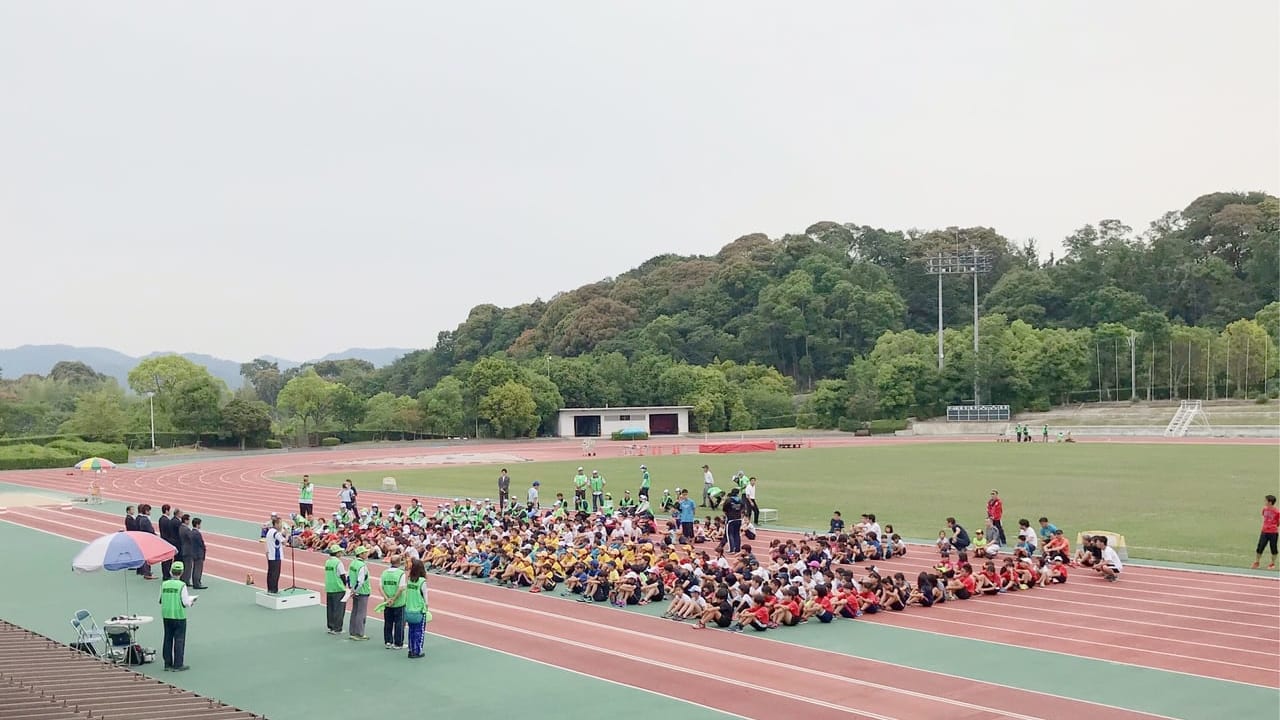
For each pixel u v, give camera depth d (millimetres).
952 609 26281
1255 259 178125
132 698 15508
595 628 24656
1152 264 187625
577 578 29125
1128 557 33250
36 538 43438
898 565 32781
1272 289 174750
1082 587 28891
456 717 17359
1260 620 24281
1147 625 23906
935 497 51719
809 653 21703
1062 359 138125
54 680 16781
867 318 188750
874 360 156625
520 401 141750
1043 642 22375
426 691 19078
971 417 132125
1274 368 135000
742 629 24188
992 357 136750
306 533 39844
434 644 23125
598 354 184500
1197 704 17516
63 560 36812
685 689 18969
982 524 41781
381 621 26172
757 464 79188
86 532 45625
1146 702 17672
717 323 197875
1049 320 185625
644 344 184000
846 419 138875
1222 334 143125
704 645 22656
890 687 18891
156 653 22484
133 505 57656
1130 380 143625
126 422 128000
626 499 47562
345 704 18250
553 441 138875
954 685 18938
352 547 36719
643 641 23156
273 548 28391
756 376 164875
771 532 41062
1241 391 136625
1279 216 189750
